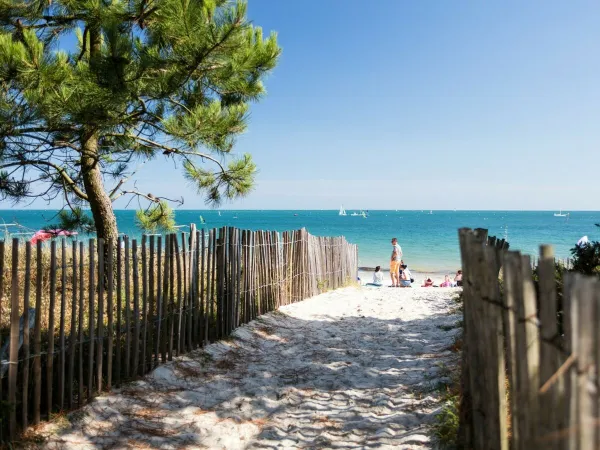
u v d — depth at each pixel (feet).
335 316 31.58
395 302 38.32
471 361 9.54
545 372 6.02
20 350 13.12
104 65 20.12
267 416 14.55
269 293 29.96
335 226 272.10
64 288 13.84
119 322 16.03
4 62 17.79
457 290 47.37
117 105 20.83
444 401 13.66
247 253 26.18
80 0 22.20
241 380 17.63
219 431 13.26
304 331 26.84
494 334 8.16
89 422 13.37
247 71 26.66
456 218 449.89
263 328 26.03
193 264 20.65
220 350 21.26
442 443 11.15
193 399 15.62
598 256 17.76
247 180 30.55
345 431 13.10
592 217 485.97
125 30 23.32
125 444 12.35
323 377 18.03
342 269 49.85
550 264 5.98
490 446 8.48
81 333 14.47
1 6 22.12
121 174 30.91
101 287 15.26
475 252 8.82
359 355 21.29
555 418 5.69
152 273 17.61
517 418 6.94
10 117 18.48
